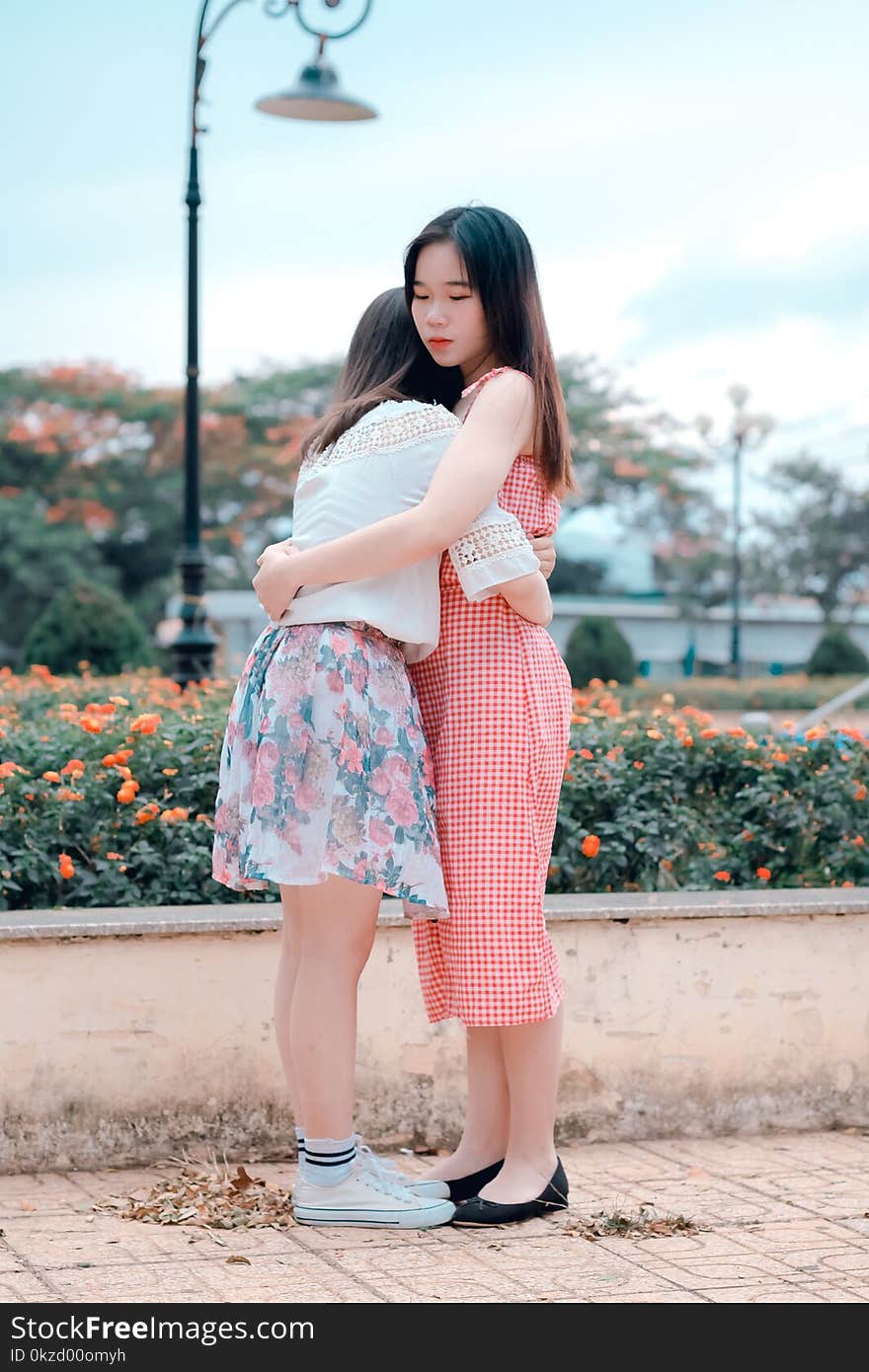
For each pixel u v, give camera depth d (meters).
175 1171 3.16
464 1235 2.73
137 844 3.87
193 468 9.77
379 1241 2.69
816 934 3.53
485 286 2.80
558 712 2.87
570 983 3.38
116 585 39.19
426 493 2.75
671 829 4.27
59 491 39.44
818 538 45.84
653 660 44.00
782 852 4.42
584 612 44.53
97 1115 3.17
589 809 4.30
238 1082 3.24
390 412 2.81
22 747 4.17
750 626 46.41
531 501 2.88
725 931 3.47
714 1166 3.23
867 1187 3.06
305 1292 2.40
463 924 2.75
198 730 4.23
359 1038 3.29
